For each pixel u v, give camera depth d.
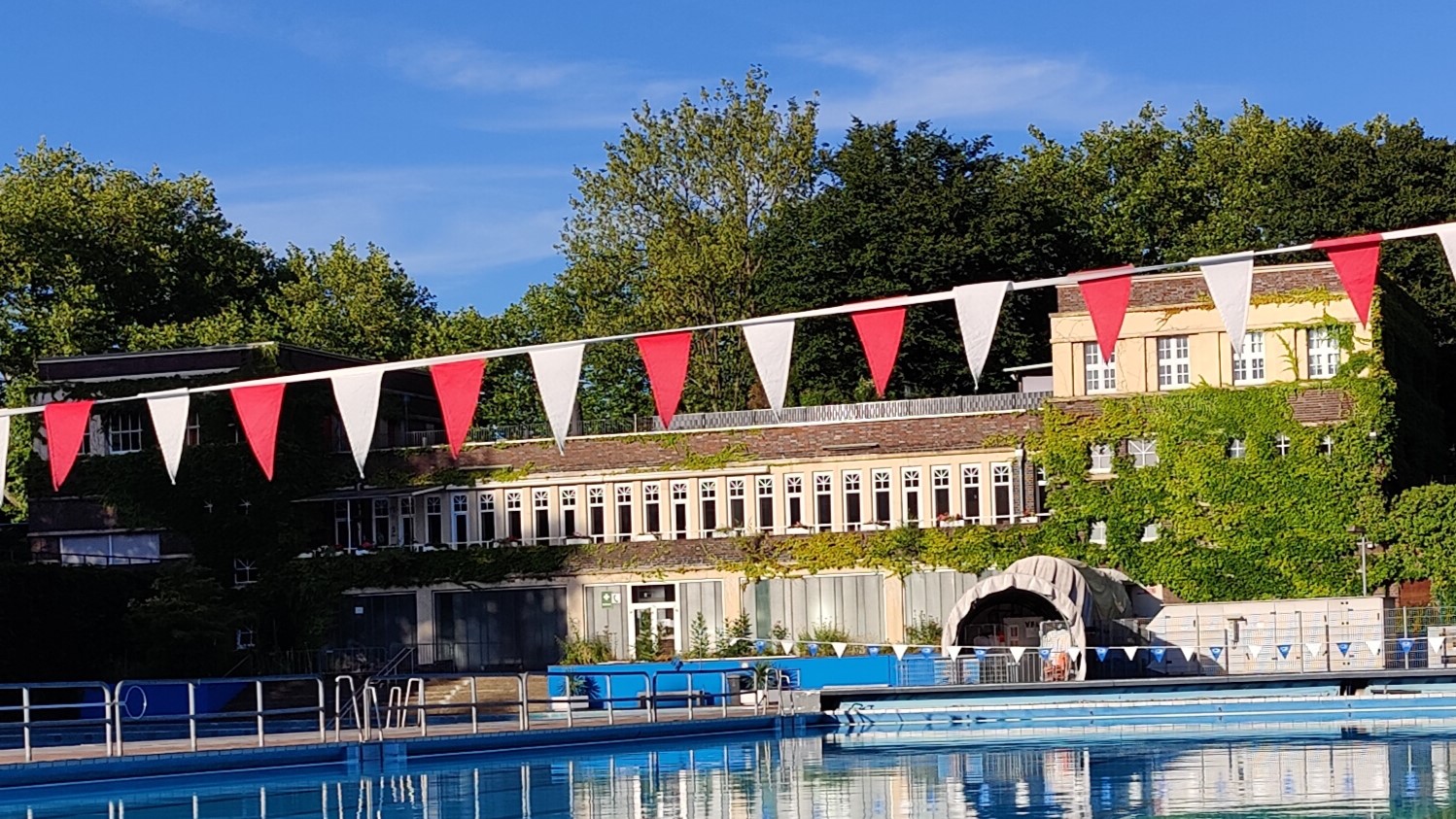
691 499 79.50
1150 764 41.31
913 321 85.94
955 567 75.31
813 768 42.16
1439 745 43.78
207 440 81.75
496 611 80.75
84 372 83.06
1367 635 65.19
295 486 82.06
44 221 95.75
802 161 93.69
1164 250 96.44
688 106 95.00
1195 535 72.69
